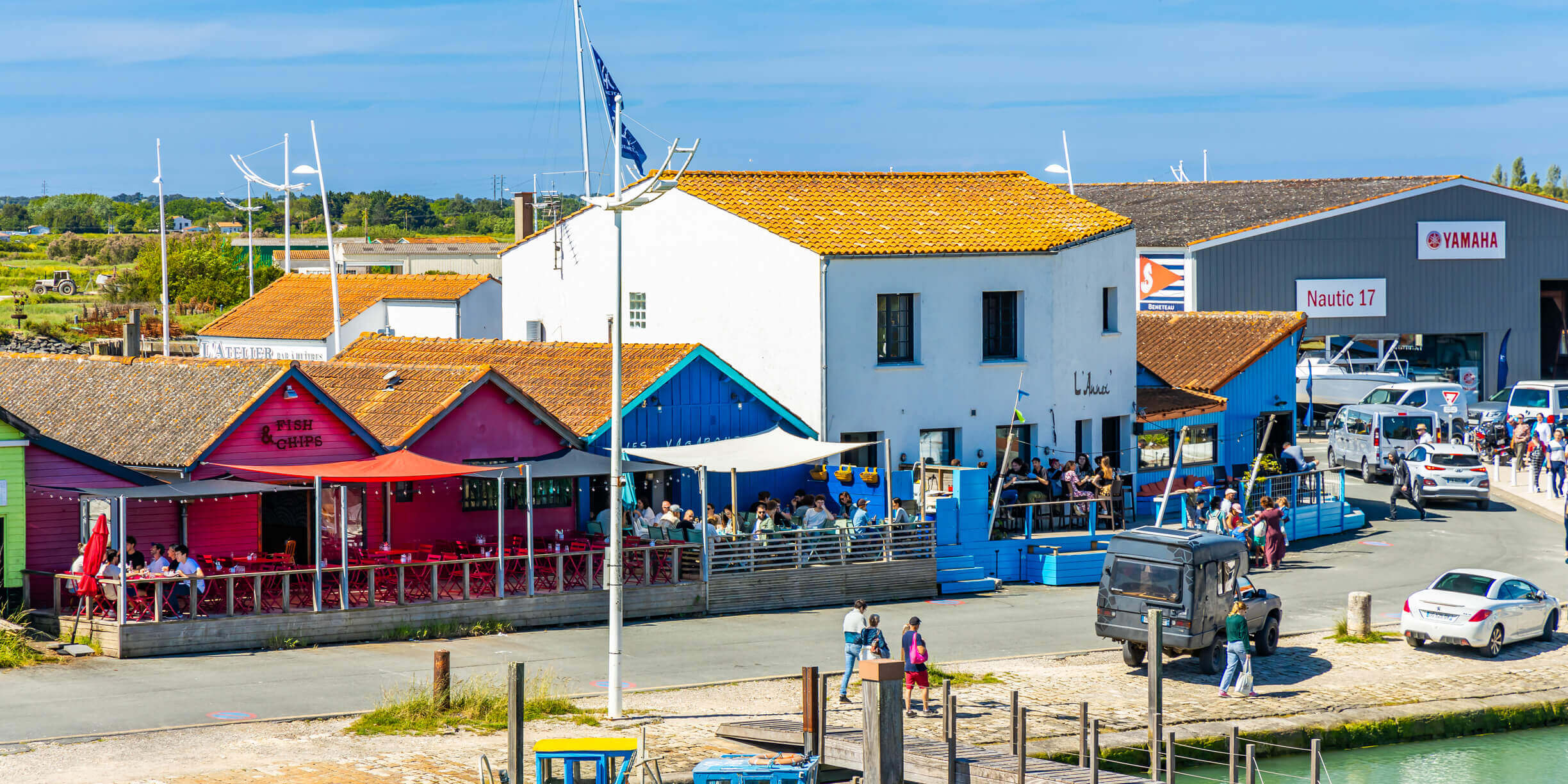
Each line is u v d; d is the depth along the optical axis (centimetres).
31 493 3850
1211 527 5434
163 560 3753
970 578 4947
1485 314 9350
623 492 4362
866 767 2700
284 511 4300
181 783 2542
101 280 14975
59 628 3672
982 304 5488
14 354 5100
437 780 2628
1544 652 4216
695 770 2608
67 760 2666
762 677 3606
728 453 4684
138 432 4228
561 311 6278
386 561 4184
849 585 4684
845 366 5209
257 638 3725
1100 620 3809
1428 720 3538
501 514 4122
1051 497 5419
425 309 9125
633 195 3253
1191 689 3697
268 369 4266
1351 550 5797
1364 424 7500
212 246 16038
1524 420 7712
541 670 3559
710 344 5541
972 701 3481
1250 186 9988
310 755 2758
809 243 5194
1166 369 6619
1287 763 3306
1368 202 8981
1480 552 5706
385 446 4325
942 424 5403
